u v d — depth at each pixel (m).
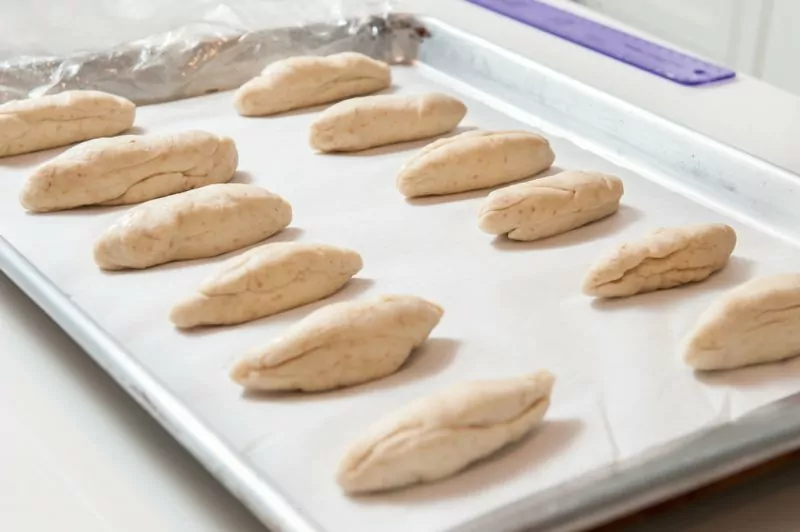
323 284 0.88
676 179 1.02
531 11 1.29
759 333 0.81
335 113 1.05
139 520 0.74
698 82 1.14
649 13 1.69
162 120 1.10
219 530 0.74
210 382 0.81
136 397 0.78
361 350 0.81
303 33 1.19
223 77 1.17
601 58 1.19
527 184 0.96
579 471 0.75
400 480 0.74
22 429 0.79
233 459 0.73
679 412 0.79
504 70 1.14
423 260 0.92
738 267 0.92
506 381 0.77
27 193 0.97
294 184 1.01
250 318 0.86
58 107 1.05
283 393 0.80
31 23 1.24
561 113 1.10
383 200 0.99
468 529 0.70
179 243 0.91
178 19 1.25
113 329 0.85
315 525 0.70
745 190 0.98
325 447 0.77
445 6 1.30
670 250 0.89
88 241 0.94
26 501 0.75
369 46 1.22
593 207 0.96
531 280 0.90
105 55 1.13
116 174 0.98
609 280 0.88
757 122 1.08
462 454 0.74
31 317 0.88
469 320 0.86
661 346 0.84
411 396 0.80
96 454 0.78
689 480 0.73
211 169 1.00
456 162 0.99
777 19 1.50
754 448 0.74
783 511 0.75
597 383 0.81
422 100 1.08
